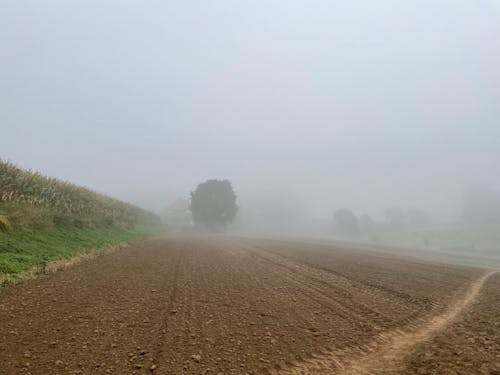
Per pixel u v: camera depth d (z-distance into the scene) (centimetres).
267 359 480
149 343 507
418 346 546
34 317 574
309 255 1731
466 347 542
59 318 579
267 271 1163
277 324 620
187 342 519
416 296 873
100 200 2333
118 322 580
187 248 1769
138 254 1358
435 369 465
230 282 943
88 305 654
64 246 1193
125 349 483
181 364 450
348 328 618
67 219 1504
